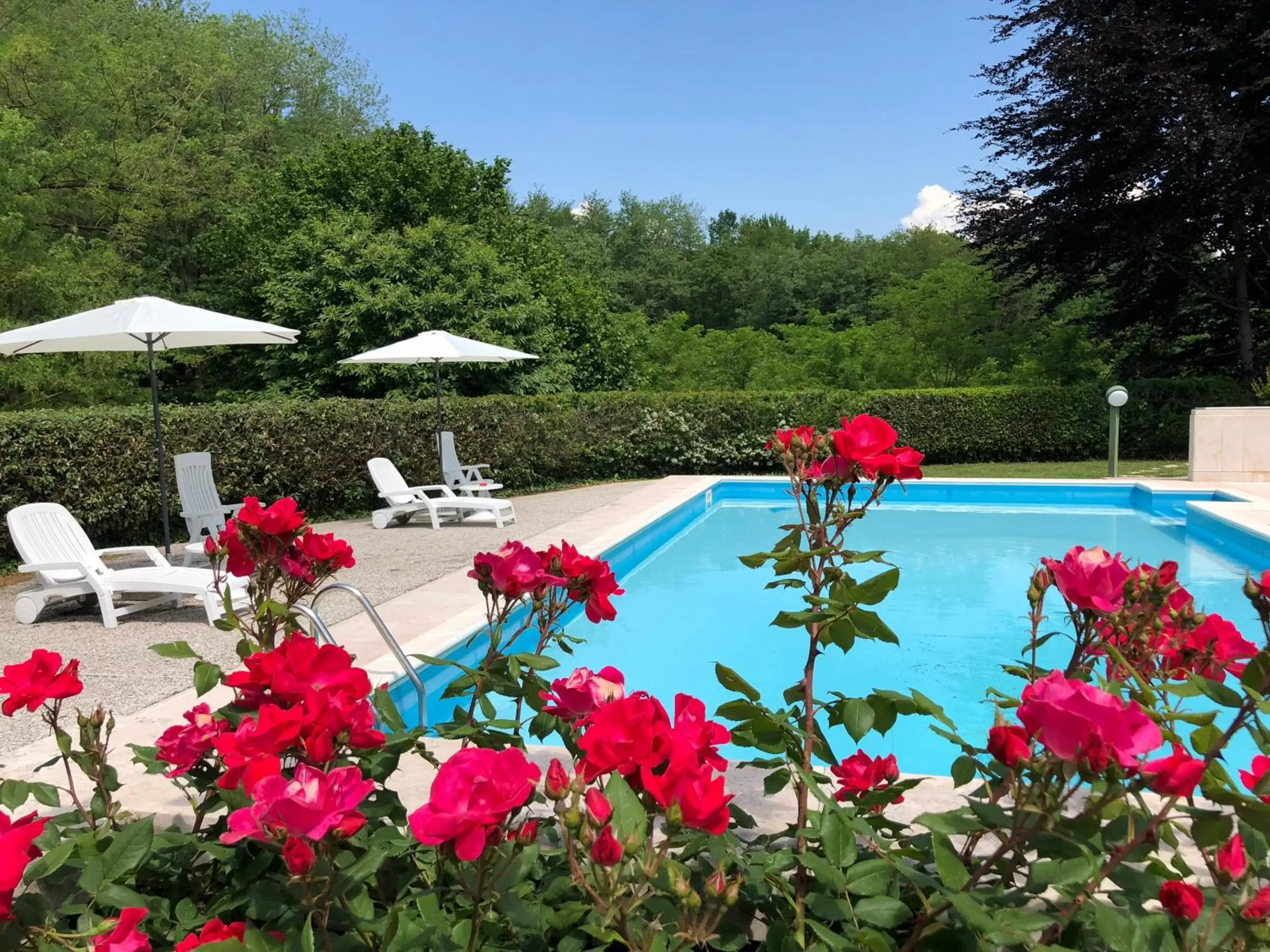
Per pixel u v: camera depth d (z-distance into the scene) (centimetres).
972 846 157
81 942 132
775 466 1570
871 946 120
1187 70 1515
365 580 715
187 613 644
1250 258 1750
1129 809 119
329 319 1692
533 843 129
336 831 111
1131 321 1831
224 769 158
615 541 843
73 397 1609
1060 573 156
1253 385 1553
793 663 606
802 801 167
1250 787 142
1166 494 1141
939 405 1585
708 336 3119
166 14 2620
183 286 2280
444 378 1717
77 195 1856
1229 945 118
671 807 103
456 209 2103
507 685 182
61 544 637
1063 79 1598
